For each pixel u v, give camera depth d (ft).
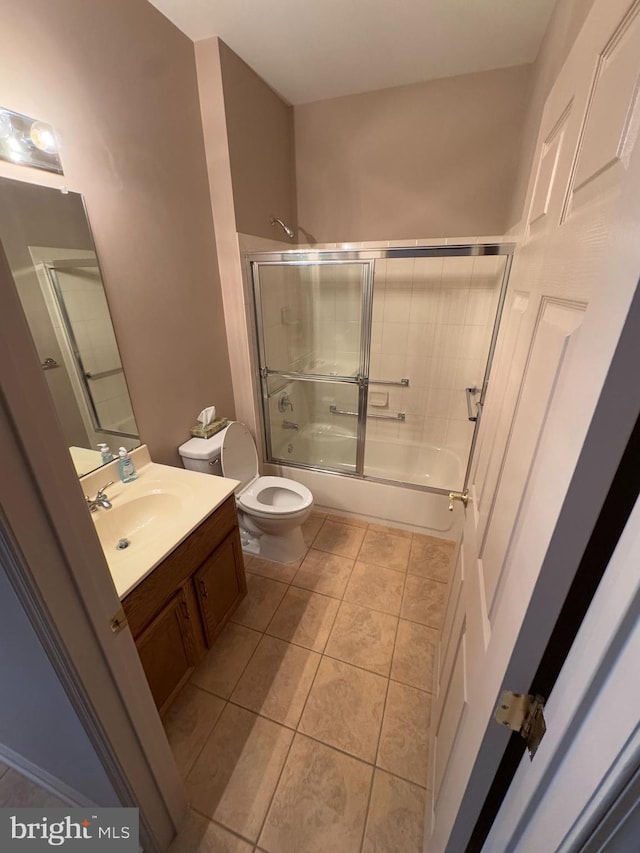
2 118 3.48
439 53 5.94
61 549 2.08
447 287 8.10
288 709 4.70
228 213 6.48
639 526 1.07
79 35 4.06
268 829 3.68
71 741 2.87
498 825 1.98
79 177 4.26
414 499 7.76
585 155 1.66
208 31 5.40
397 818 3.75
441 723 3.64
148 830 3.27
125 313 5.09
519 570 1.71
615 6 1.39
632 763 1.06
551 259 2.10
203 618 4.84
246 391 7.79
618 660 1.12
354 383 8.06
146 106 5.00
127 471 5.11
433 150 7.15
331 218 8.25
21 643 2.39
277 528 6.61
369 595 6.39
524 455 1.98
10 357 1.69
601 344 1.16
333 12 5.03
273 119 7.23
